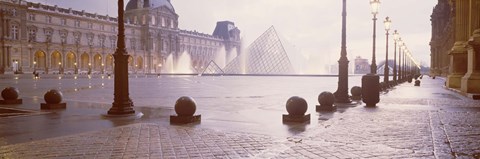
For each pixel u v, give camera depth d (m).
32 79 67.81
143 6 169.12
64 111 15.24
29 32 122.75
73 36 137.50
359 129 10.69
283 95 26.06
